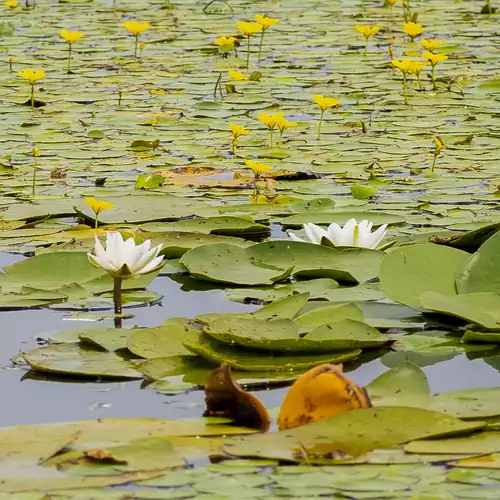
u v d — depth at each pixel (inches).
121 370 185.9
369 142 390.0
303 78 527.5
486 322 203.2
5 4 839.1
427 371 188.9
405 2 780.6
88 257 233.0
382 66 558.9
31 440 154.3
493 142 387.5
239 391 163.0
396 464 145.9
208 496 136.3
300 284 237.1
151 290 234.8
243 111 450.9
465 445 152.5
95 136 401.4
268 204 307.1
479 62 566.3
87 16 773.9
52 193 317.7
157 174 337.4
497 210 296.2
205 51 615.8
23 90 495.5
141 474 142.6
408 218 288.7
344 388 163.2
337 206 303.7
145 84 514.3
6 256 257.1
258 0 860.0
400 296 219.1
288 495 136.5
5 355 196.5
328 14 770.2
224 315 210.7
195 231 275.6
